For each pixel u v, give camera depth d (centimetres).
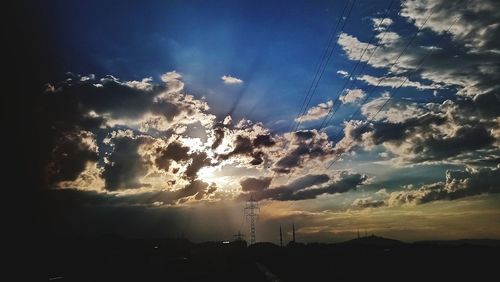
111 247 8519
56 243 7375
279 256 9256
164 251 9319
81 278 4675
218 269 6494
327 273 4931
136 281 4725
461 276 4109
